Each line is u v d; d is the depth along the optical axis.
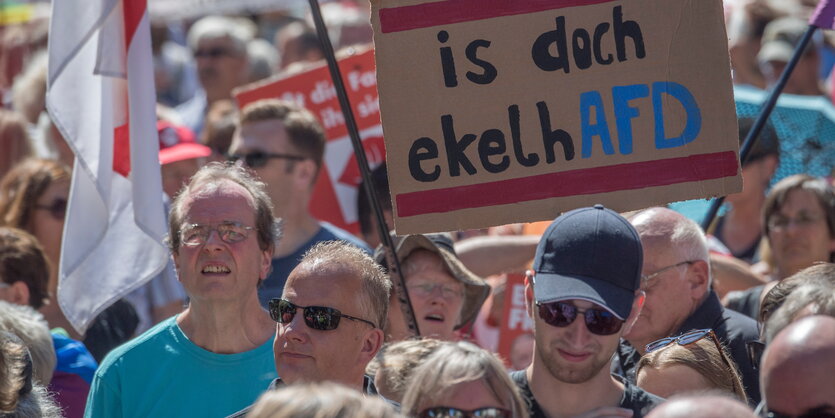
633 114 15.79
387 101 15.80
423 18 15.80
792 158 27.20
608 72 15.81
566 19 15.80
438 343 15.76
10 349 14.81
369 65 25.94
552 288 13.30
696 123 15.76
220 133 26.80
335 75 16.92
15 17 38.06
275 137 23.03
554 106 15.80
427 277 19.02
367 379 15.16
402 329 19.02
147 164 18.08
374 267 14.95
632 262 13.45
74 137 18.25
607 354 13.35
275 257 22.77
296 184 23.12
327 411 9.89
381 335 14.88
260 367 16.12
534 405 13.83
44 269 20.16
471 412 12.21
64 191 22.53
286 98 26.17
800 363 10.82
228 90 34.66
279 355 14.48
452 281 19.19
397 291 17.08
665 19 15.79
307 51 36.97
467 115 15.80
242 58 34.78
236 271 15.96
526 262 21.75
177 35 44.31
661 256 17.53
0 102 35.25
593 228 13.46
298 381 14.33
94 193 18.45
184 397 15.91
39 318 17.81
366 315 14.60
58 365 18.58
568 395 13.66
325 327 14.34
